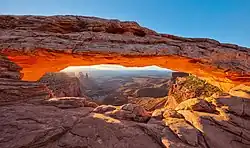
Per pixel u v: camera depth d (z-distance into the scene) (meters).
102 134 9.40
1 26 13.12
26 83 12.47
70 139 8.81
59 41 13.12
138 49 14.12
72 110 11.86
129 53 13.91
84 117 10.84
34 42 12.70
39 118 9.88
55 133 8.84
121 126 10.29
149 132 10.09
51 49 12.76
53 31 13.95
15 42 12.48
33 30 13.44
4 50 12.27
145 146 9.02
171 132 10.12
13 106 10.77
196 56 14.59
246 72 14.33
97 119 10.66
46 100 12.45
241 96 13.39
